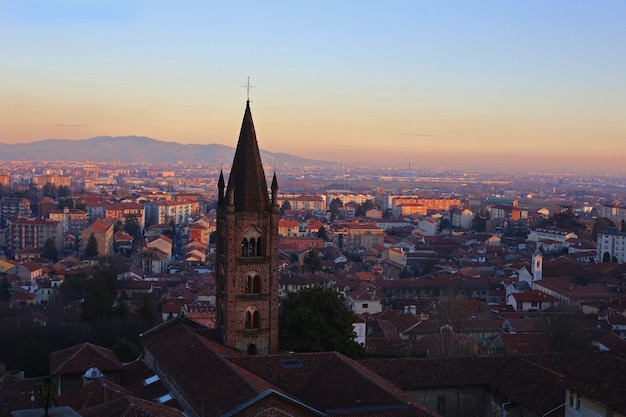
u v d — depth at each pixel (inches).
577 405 3464.6
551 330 6540.4
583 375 3489.2
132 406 2866.6
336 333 4940.9
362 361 4121.6
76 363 4315.9
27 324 7426.2
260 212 4554.6
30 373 6003.9
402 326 7317.9
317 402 3427.7
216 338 4557.1
